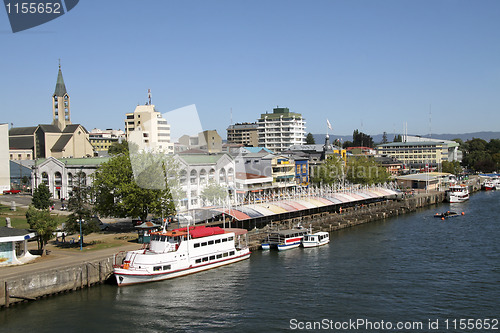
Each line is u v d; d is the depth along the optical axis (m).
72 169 165.50
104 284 76.75
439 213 164.62
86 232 89.19
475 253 97.12
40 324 60.38
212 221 112.44
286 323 60.75
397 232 124.75
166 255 79.00
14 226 103.19
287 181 187.00
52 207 140.50
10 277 66.62
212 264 86.25
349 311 64.56
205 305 67.19
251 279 79.56
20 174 187.75
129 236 98.88
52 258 79.00
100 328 59.47
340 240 114.25
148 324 60.75
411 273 82.38
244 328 59.31
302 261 91.88
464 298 69.38
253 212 115.31
